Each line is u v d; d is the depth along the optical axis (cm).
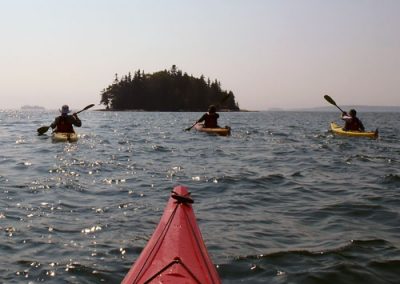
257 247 399
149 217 494
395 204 562
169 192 627
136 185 676
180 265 260
